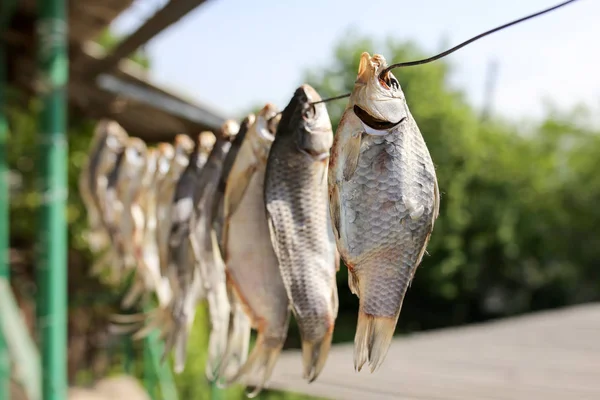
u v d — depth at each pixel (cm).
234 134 64
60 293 112
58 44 114
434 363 182
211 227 61
